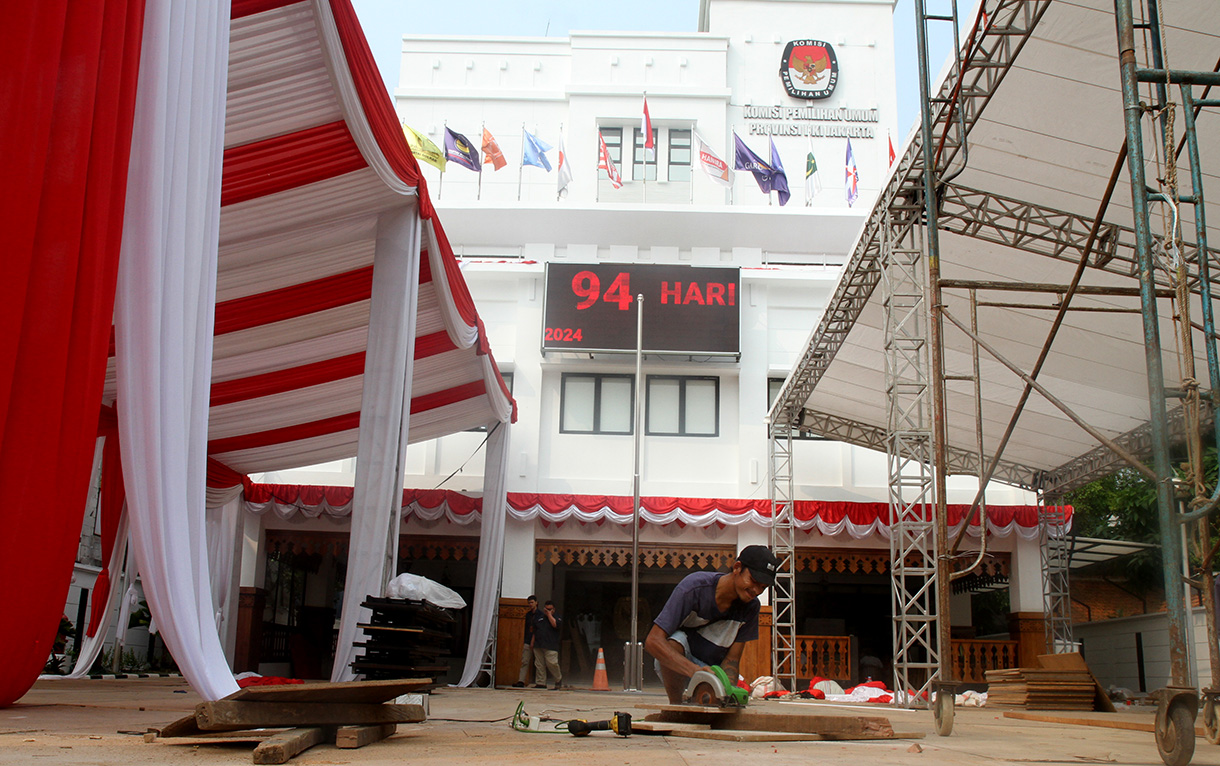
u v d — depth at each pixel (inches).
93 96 159.5
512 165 1056.8
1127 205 437.7
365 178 359.3
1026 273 512.4
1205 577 179.3
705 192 1040.2
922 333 591.8
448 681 763.4
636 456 754.2
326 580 938.7
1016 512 757.3
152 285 180.7
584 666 916.6
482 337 541.6
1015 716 390.0
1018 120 404.5
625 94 1058.1
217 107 212.5
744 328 845.8
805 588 963.3
